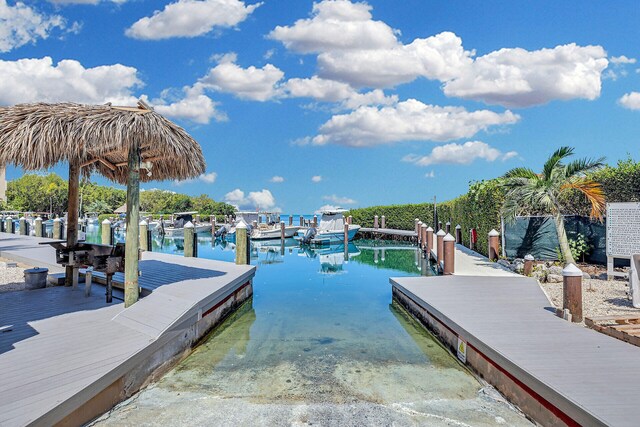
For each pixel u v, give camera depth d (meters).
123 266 6.76
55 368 4.13
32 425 3.13
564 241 10.38
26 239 19.56
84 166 8.20
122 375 4.34
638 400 3.34
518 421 3.97
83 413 3.77
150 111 5.88
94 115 5.36
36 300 7.04
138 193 6.34
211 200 62.97
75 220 7.89
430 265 16.91
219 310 7.69
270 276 14.11
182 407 4.34
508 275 9.94
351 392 4.75
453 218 22.47
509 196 11.16
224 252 22.00
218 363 5.77
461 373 5.36
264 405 4.40
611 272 9.16
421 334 7.25
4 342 4.89
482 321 5.85
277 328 7.67
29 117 5.20
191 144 6.65
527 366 4.10
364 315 8.67
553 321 5.83
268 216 37.22
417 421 4.02
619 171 10.71
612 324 5.41
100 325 5.60
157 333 5.21
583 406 3.24
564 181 10.38
